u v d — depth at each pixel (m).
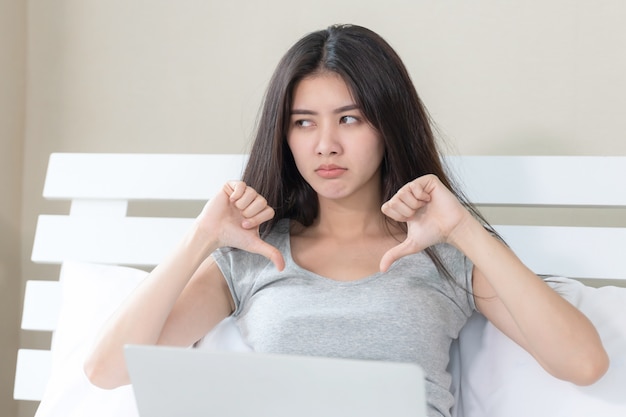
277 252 1.30
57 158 1.79
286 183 1.48
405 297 1.36
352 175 1.35
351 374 0.91
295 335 1.34
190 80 1.93
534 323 1.25
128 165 1.75
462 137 1.81
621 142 1.75
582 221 1.77
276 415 0.97
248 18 1.90
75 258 1.75
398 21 1.83
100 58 1.97
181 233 1.71
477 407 1.42
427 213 1.27
